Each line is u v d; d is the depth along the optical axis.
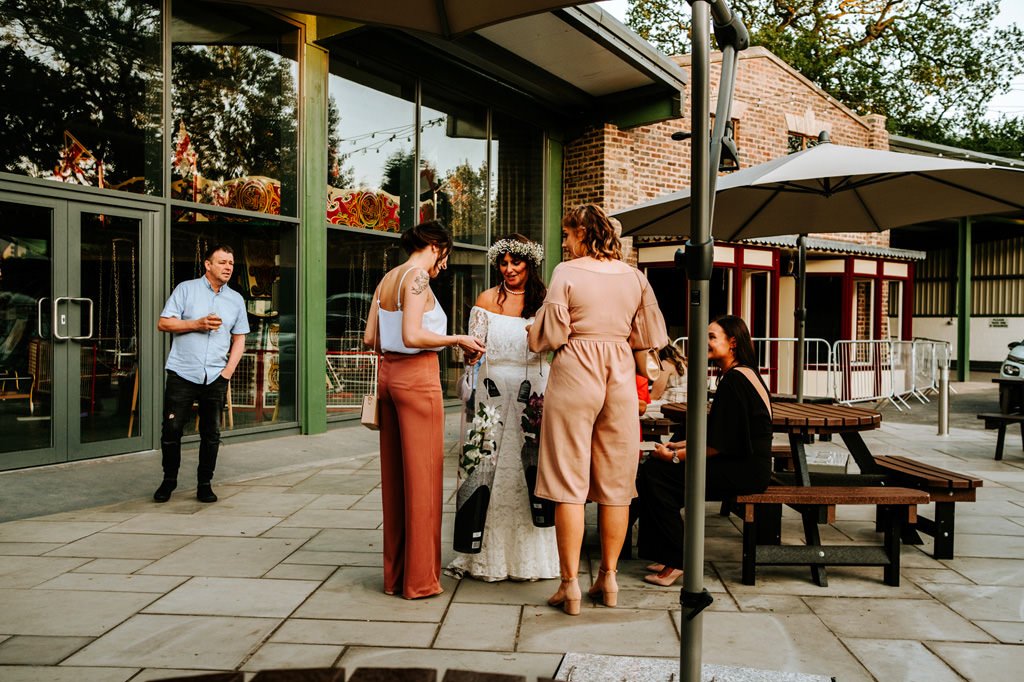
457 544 3.69
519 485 3.77
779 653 2.94
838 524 5.06
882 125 16.23
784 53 24.67
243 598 3.48
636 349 3.58
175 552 4.18
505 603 3.48
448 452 7.57
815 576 3.81
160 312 6.79
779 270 14.35
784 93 14.55
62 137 6.18
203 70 7.23
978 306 23.45
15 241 5.84
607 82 10.80
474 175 10.59
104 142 6.46
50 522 4.77
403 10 3.13
